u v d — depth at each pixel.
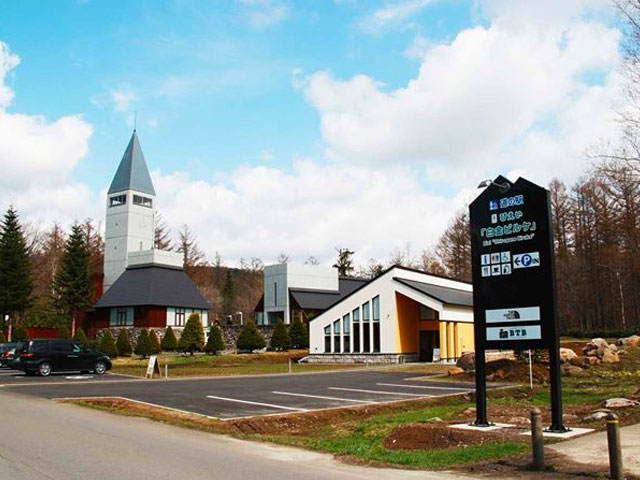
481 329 14.16
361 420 16.31
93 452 10.31
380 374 32.34
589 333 59.06
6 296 56.28
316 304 62.62
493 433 12.81
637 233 29.27
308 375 31.67
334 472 9.50
